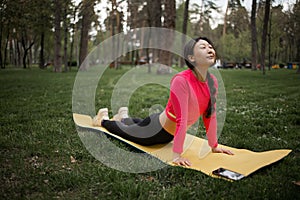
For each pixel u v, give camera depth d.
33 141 3.48
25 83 11.46
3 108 5.64
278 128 4.33
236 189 2.33
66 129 4.05
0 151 3.18
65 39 21.64
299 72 18.92
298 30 16.89
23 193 2.25
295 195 2.23
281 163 2.89
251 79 14.13
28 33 29.66
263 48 17.33
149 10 19.58
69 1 16.27
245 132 4.12
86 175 2.57
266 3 16.67
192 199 2.19
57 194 2.27
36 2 12.82
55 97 7.39
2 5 11.09
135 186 2.36
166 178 2.58
